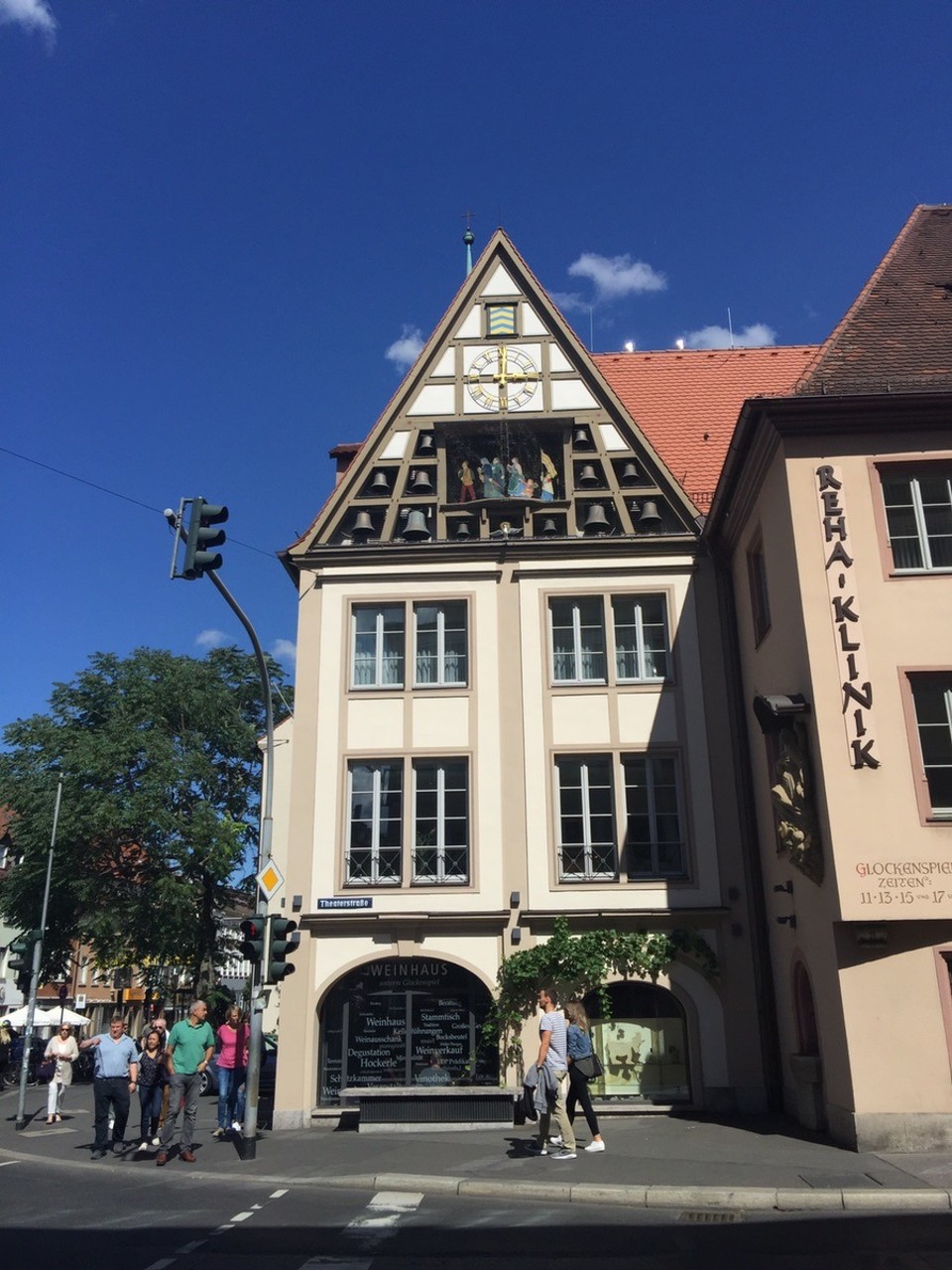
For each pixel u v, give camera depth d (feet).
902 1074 42.45
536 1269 24.85
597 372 70.38
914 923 43.93
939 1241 26.84
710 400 81.97
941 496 49.75
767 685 56.85
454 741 63.46
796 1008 53.16
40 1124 61.41
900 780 45.14
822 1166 37.96
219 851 116.57
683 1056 58.34
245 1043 54.24
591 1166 38.40
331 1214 31.89
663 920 59.47
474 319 72.59
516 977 58.08
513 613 65.77
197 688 126.00
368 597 66.59
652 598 66.39
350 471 69.56
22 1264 25.58
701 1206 32.65
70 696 126.00
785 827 47.65
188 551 42.65
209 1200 34.88
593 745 63.00
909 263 61.00
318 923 60.34
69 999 188.14
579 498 68.23
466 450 70.38
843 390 52.06
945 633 47.03
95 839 115.65
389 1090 52.65
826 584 48.16
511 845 61.26
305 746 63.77
